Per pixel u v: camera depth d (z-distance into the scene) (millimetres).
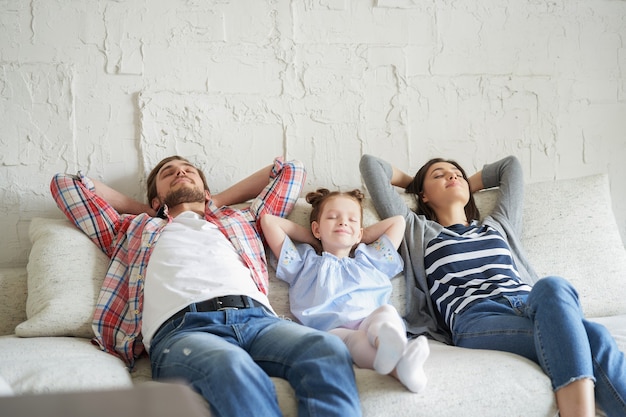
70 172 2426
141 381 1700
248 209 2248
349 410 1388
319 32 2662
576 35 2885
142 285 1908
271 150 2604
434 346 1949
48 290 1884
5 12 2404
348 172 2666
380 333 1467
